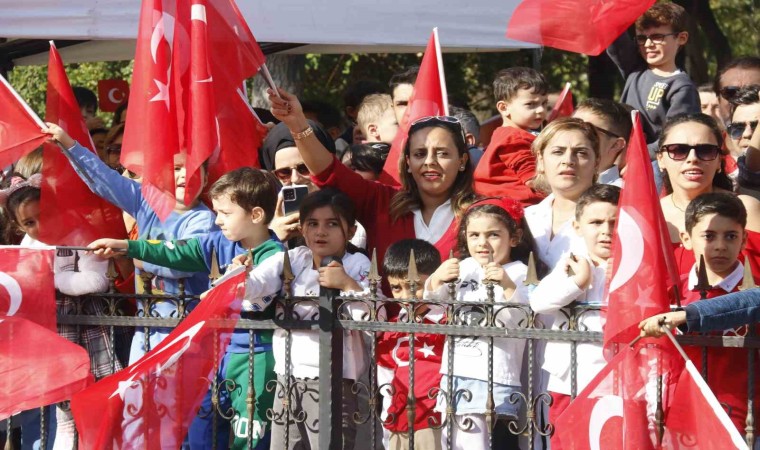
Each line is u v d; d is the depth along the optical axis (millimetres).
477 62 32062
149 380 10414
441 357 10719
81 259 11617
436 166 11555
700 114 11164
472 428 10383
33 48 18500
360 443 11617
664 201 11344
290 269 10383
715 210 9883
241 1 15727
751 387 9242
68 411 11508
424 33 16469
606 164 12984
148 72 11281
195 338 10281
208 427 11367
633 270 9133
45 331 10750
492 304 9766
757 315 9031
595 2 12828
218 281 10172
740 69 14445
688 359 9086
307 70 31359
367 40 16203
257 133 13336
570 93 16531
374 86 18891
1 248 10836
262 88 21562
